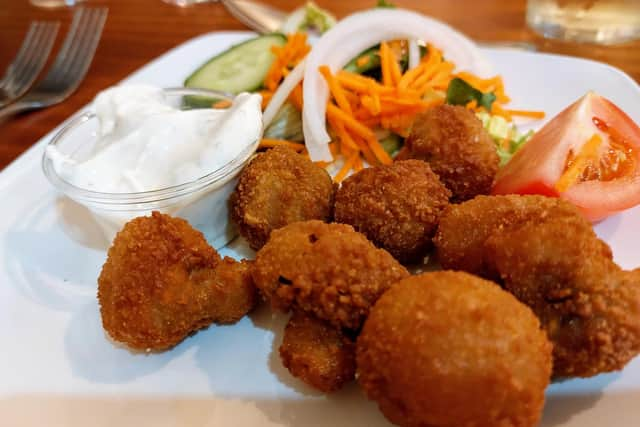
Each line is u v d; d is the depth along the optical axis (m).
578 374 0.11
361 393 0.12
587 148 0.16
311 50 0.20
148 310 0.12
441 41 0.22
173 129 0.15
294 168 0.15
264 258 0.12
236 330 0.14
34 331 0.14
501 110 0.20
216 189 0.15
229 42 0.26
